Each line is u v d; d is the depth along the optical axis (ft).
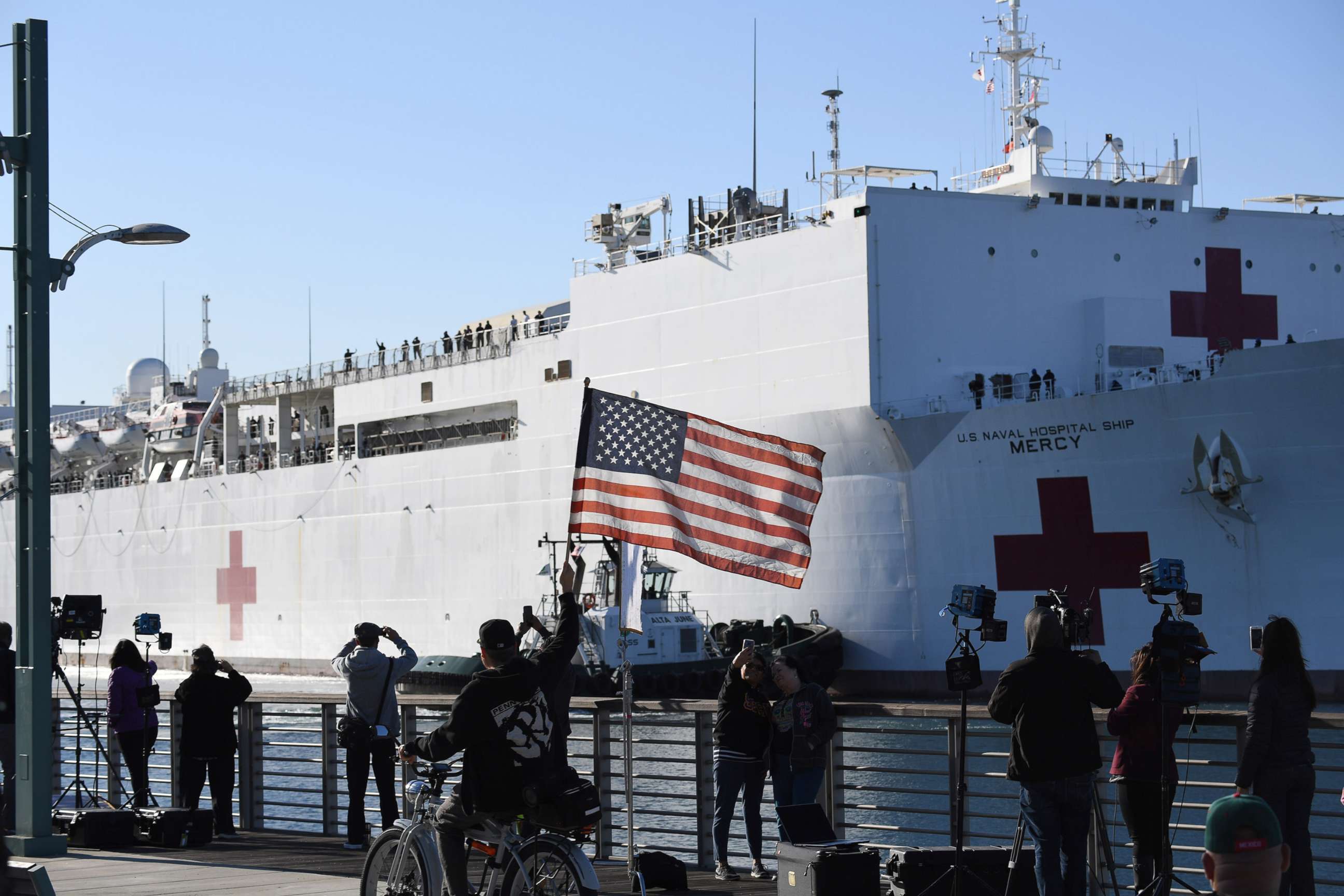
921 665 117.08
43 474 43.98
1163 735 29.63
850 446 120.26
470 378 155.12
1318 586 99.50
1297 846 29.50
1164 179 133.49
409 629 160.45
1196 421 102.94
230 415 194.18
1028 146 135.23
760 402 126.82
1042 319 125.18
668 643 120.78
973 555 114.11
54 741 61.21
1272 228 132.05
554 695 29.78
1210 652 29.55
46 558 44.01
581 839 25.82
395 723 45.19
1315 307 133.28
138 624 51.39
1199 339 128.67
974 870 32.24
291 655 176.45
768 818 58.49
